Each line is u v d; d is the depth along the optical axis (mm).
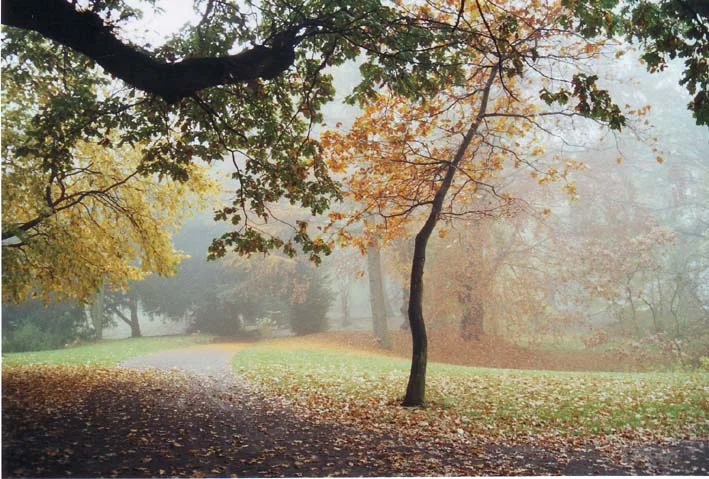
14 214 13344
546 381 13422
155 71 7680
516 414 9734
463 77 10047
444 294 26016
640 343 23500
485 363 24750
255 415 9273
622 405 10297
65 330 30984
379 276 27953
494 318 27000
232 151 11133
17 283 13289
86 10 7363
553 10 10844
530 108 12680
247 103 11117
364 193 12117
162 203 15789
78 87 10750
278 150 11016
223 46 10359
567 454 7410
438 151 12555
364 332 31219
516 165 13180
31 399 9109
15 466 5703
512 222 24172
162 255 15969
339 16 8148
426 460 6910
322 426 8672
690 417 9406
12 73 11375
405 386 12914
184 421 8398
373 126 11562
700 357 20891
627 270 25219
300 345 28203
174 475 5828
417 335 10875
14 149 12031
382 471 6383
